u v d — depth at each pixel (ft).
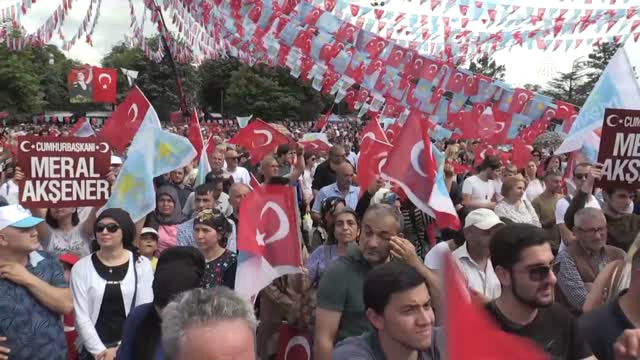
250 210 15.15
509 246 9.93
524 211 24.47
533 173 34.55
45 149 19.49
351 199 28.02
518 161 34.53
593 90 24.62
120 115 27.02
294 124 148.87
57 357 13.61
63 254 17.71
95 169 20.08
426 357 9.30
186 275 10.64
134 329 10.80
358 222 17.07
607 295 11.80
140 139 20.54
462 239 16.99
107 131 27.09
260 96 177.99
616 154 19.16
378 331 9.43
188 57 49.37
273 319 15.47
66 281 14.47
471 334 5.18
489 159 28.94
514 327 9.98
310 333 15.14
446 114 28.60
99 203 20.12
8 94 198.08
